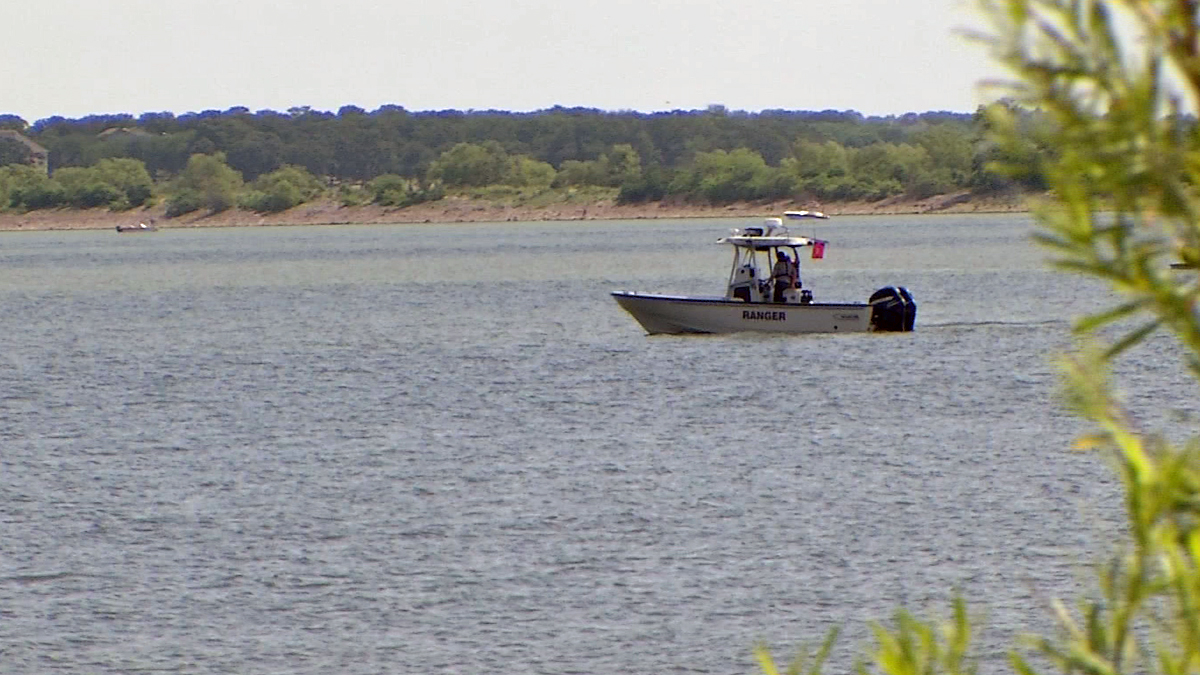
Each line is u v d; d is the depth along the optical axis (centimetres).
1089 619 1275
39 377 16700
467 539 7944
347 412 13162
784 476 9500
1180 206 961
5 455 11131
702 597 6762
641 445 10881
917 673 1368
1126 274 1012
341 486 9556
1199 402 12231
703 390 13675
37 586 7231
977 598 6638
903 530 7894
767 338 16788
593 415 12481
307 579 7225
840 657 5947
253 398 14350
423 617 6581
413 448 11038
